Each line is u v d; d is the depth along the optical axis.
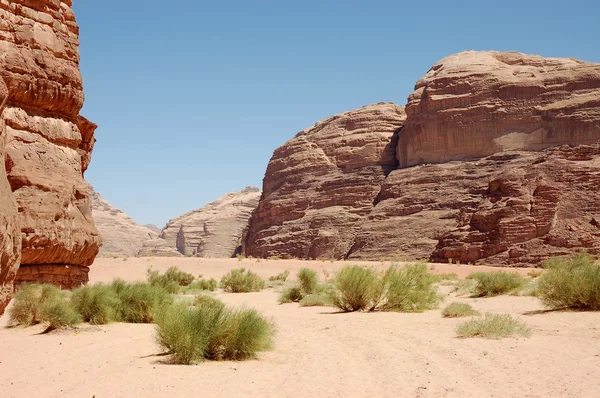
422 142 121.56
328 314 21.72
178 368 10.92
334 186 133.00
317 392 8.81
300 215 136.25
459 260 86.25
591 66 112.00
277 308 25.39
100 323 18.83
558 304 19.73
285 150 154.62
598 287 18.72
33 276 27.05
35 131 28.73
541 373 9.41
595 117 106.12
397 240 106.38
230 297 32.97
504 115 113.06
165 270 61.34
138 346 13.94
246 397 8.59
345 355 12.23
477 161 113.44
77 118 32.41
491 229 85.75
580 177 87.88
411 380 9.37
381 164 135.00
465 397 8.12
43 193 27.62
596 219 81.44
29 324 18.27
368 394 8.58
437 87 121.88
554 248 78.56
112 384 9.47
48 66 29.31
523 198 85.19
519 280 29.17
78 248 29.45
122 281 22.53
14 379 10.19
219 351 12.27
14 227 9.92
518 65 122.94
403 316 19.88
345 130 145.88
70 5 31.91
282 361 11.84
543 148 109.31
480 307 22.06
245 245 150.88
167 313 12.80
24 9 29.03
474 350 11.91
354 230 120.19
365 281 22.56
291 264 77.81
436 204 109.75
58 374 10.49
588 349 11.53
